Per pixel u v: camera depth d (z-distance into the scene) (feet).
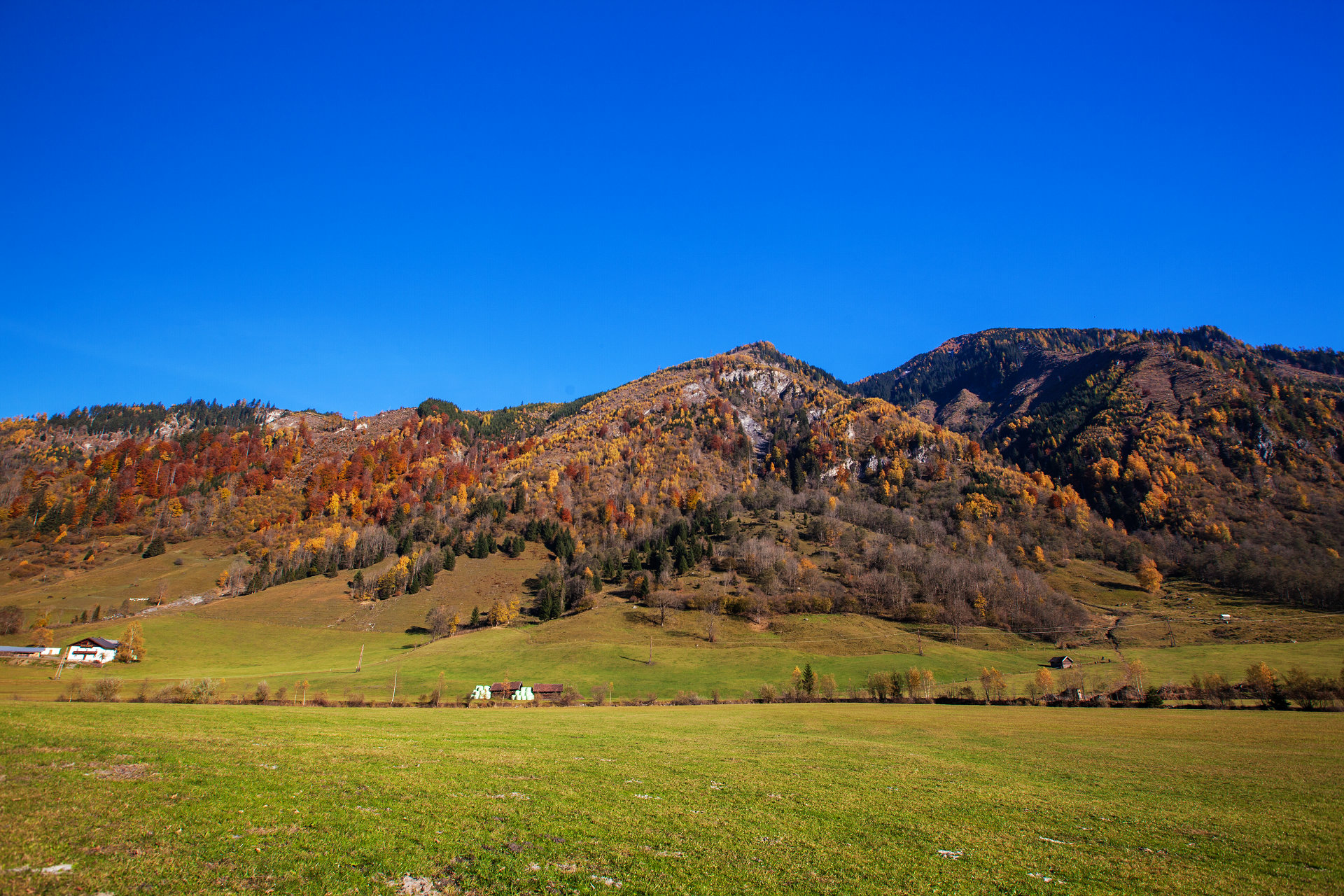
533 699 327.67
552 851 63.31
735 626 511.81
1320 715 242.99
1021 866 67.21
